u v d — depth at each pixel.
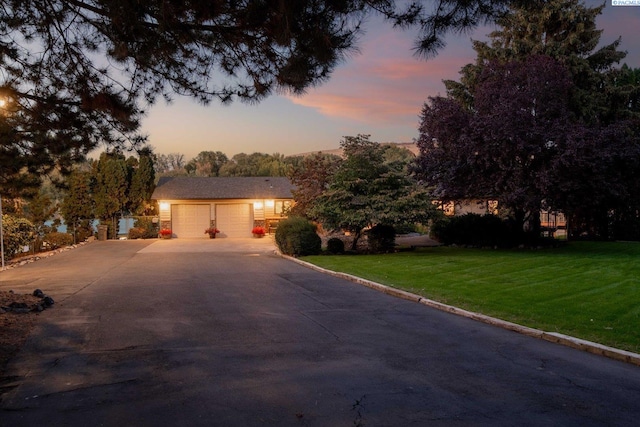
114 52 7.21
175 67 7.47
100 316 8.52
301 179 28.33
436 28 5.87
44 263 17.52
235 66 7.29
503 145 17.78
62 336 7.12
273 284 12.28
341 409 4.41
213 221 31.17
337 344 6.69
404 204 18.36
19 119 8.84
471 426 4.05
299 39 5.98
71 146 9.15
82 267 16.20
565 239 25.72
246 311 8.96
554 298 9.55
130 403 4.57
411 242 24.08
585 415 4.29
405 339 6.96
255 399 4.66
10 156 9.50
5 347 6.50
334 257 18.02
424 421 4.15
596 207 21.78
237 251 21.73
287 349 6.43
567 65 23.98
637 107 26.52
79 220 29.17
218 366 5.70
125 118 7.84
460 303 9.33
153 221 31.00
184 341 6.84
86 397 4.74
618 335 6.80
